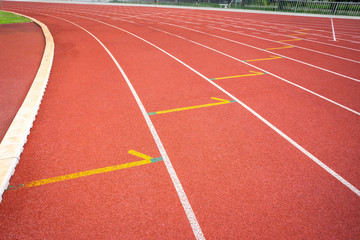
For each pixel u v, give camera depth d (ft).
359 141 12.81
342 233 7.88
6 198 8.76
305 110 16.08
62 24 51.37
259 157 11.35
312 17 78.02
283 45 36.76
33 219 8.05
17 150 10.79
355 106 16.87
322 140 12.81
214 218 8.29
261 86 20.01
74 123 13.62
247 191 9.43
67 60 25.40
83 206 8.57
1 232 7.59
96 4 115.65
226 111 15.60
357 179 10.17
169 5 106.32
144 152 11.41
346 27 57.57
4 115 14.08
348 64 27.30
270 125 14.12
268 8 90.63
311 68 25.46
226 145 12.15
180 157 11.17
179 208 8.62
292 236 7.75
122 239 7.49
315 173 10.45
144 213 8.38
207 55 29.45
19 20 53.88
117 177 9.89
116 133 12.82
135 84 19.58
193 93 18.16
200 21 62.59
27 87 18.13
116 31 44.29
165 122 14.06
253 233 7.81
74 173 10.01
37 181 9.55
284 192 9.43
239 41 38.78
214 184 9.71
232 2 100.17
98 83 19.53
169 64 25.25
